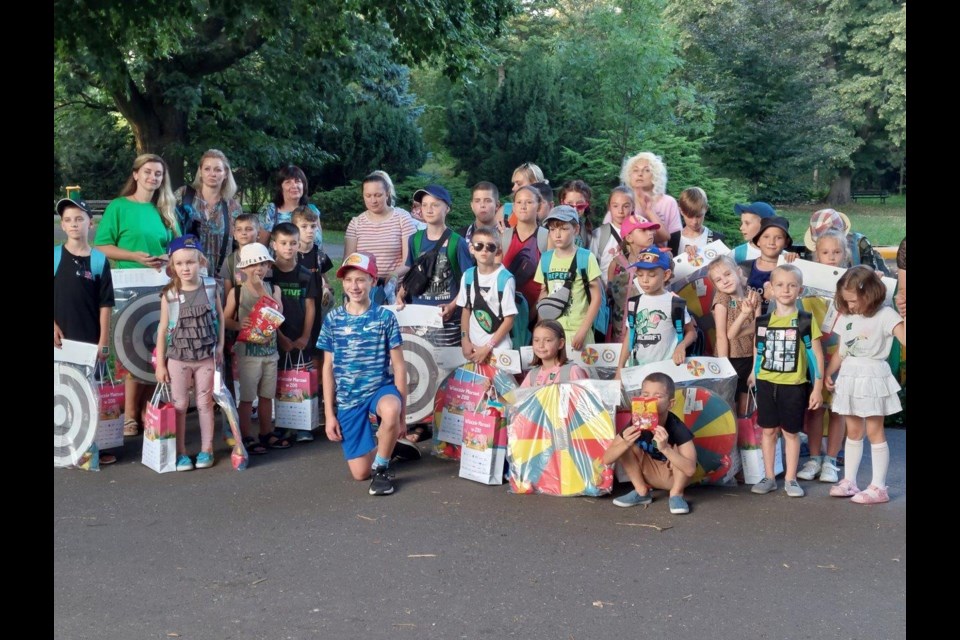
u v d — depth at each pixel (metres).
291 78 21.88
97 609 4.12
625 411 5.83
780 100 30.88
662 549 4.80
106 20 12.90
